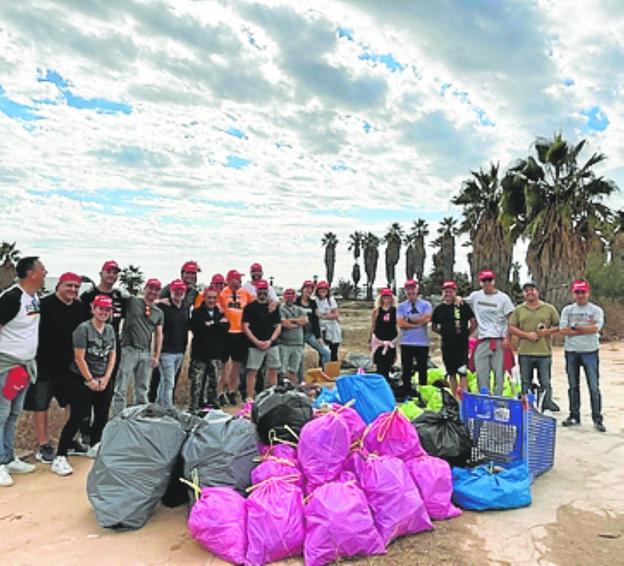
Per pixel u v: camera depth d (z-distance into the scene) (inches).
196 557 156.8
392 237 2755.9
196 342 316.8
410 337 350.0
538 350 305.0
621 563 153.0
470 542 164.6
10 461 222.1
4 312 210.5
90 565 151.8
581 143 726.5
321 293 458.9
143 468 176.9
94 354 229.9
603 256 1042.1
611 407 350.6
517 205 768.9
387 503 163.6
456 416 220.5
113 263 264.7
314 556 150.5
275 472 175.8
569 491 205.6
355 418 196.7
